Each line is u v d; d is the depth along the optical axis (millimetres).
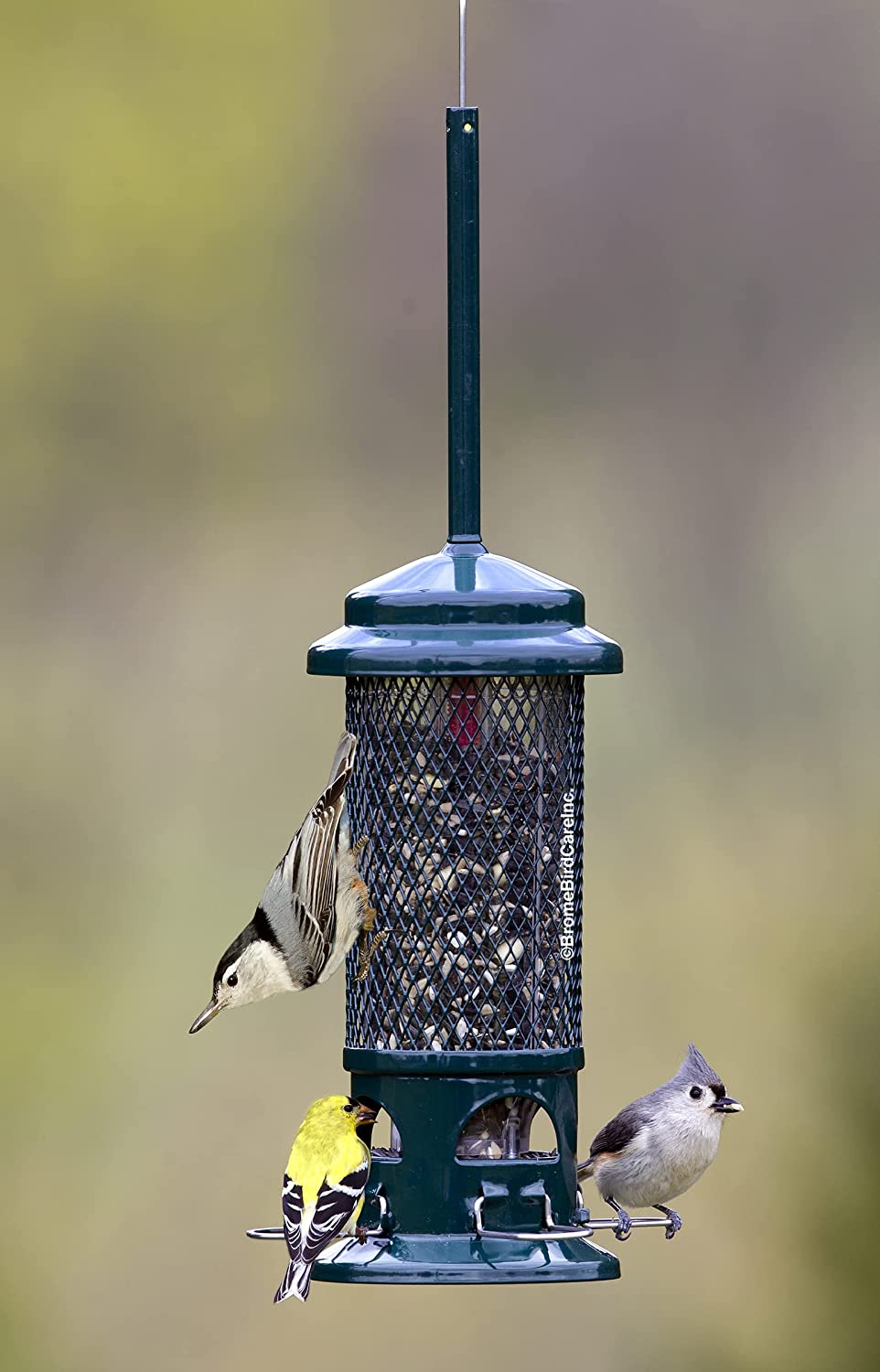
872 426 17469
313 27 18500
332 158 18281
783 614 16594
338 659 9430
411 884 9703
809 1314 14773
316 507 17375
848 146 18078
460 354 9680
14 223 17969
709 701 16234
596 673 9406
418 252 18094
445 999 9633
